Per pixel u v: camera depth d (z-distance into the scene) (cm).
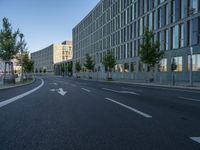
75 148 495
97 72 9000
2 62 3325
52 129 660
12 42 3231
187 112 959
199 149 491
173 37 4322
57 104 1175
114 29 7294
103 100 1356
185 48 3953
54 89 2314
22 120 780
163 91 2195
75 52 12756
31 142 537
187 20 3909
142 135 598
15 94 1739
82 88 2497
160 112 951
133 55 5962
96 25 9181
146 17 5297
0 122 748
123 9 6612
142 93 1923
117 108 1047
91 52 9838
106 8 8031
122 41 6669
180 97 1614
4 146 507
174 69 4244
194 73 3750
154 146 509
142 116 858
